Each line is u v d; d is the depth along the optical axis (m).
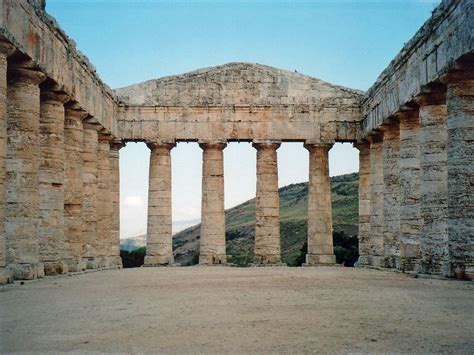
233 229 126.00
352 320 15.83
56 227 34.00
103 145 47.25
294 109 50.84
